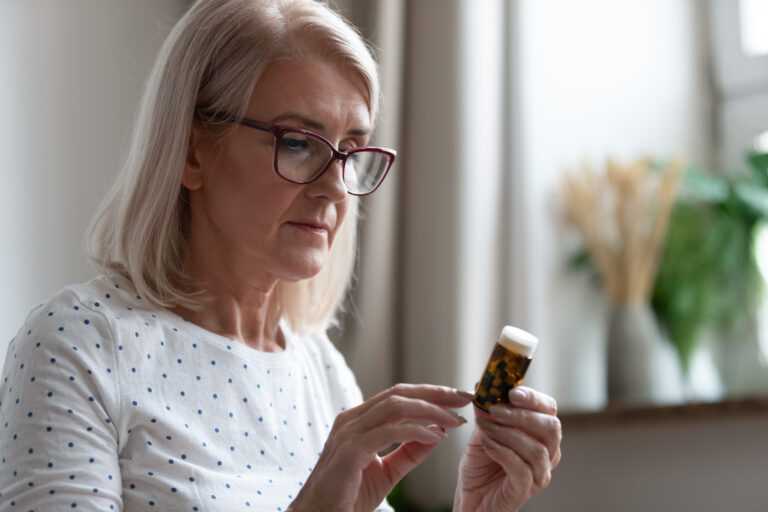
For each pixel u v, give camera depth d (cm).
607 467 239
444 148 240
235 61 96
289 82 96
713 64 273
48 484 80
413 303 247
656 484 237
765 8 259
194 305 100
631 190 239
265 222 97
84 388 86
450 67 240
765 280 244
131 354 92
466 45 240
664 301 252
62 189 218
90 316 91
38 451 81
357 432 82
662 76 274
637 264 239
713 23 273
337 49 98
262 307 109
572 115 261
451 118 239
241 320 107
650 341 238
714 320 246
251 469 97
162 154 98
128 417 89
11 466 81
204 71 97
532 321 248
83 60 223
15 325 207
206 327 102
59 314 90
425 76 245
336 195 97
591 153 263
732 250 245
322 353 122
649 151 269
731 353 245
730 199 245
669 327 251
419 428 81
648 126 270
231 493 92
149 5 238
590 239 244
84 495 80
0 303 205
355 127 100
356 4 252
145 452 89
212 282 103
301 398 111
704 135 274
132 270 96
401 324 253
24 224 210
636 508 237
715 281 247
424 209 245
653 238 240
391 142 246
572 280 258
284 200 96
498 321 247
